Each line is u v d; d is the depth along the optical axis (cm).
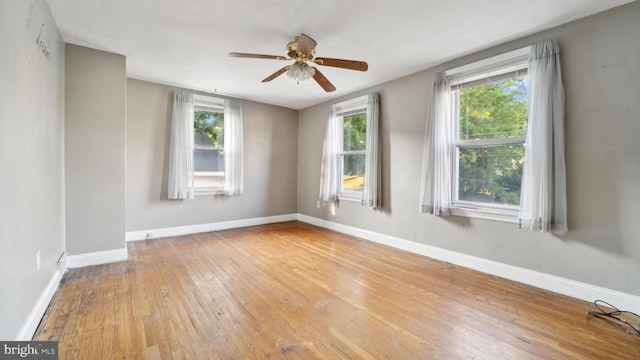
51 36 237
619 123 224
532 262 270
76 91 295
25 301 173
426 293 253
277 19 246
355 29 261
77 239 301
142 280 274
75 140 295
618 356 169
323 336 187
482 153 313
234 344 177
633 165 218
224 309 221
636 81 216
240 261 333
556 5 221
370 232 434
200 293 248
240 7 227
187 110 443
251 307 224
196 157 474
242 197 523
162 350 170
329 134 501
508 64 285
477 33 268
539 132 254
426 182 346
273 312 217
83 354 165
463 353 171
